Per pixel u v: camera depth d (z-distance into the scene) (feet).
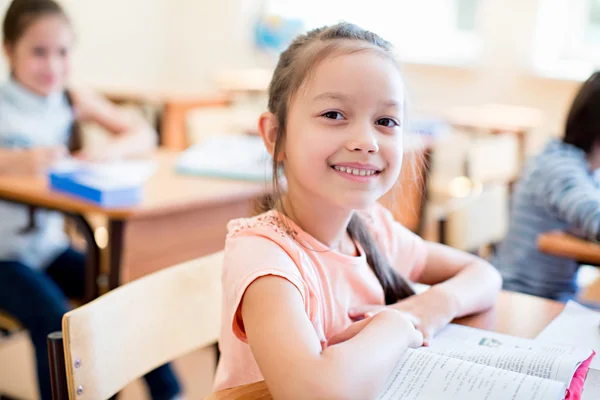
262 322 2.50
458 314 3.28
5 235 6.32
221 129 10.15
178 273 3.55
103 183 5.82
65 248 6.84
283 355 2.38
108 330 3.11
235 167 6.85
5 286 5.93
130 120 8.24
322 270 3.02
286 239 2.90
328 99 2.74
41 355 5.70
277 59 3.18
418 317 3.11
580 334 3.23
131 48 15.80
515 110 13.10
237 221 3.02
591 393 2.62
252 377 2.88
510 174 9.31
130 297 3.26
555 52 13.32
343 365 2.34
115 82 15.55
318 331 2.91
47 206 5.89
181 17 16.75
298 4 15.70
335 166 2.77
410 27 14.73
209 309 3.72
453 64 13.93
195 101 11.99
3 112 6.87
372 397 2.33
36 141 7.08
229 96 13.16
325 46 2.82
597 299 5.20
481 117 12.05
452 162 13.00
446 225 5.99
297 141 2.82
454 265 3.78
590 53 13.14
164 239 6.15
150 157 7.73
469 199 6.44
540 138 13.20
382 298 3.26
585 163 5.89
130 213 5.57
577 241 5.02
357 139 2.72
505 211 7.08
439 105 14.23
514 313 3.49
